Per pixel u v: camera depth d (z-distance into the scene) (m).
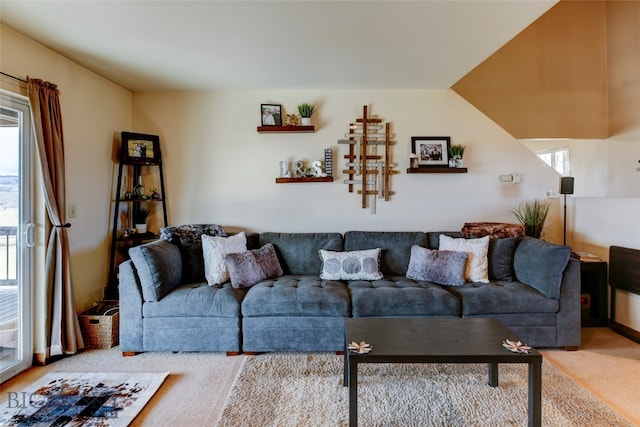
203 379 2.22
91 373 2.29
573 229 3.55
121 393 2.05
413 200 3.63
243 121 3.61
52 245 2.46
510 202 3.62
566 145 4.12
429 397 2.00
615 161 3.71
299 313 2.53
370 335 1.86
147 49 2.59
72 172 2.79
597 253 3.24
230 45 2.53
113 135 3.31
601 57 3.90
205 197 3.62
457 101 3.60
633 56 3.53
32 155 2.42
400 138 3.62
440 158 3.59
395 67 2.98
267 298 2.54
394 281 3.00
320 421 1.80
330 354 2.56
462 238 3.21
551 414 1.84
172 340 2.54
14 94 2.28
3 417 1.82
